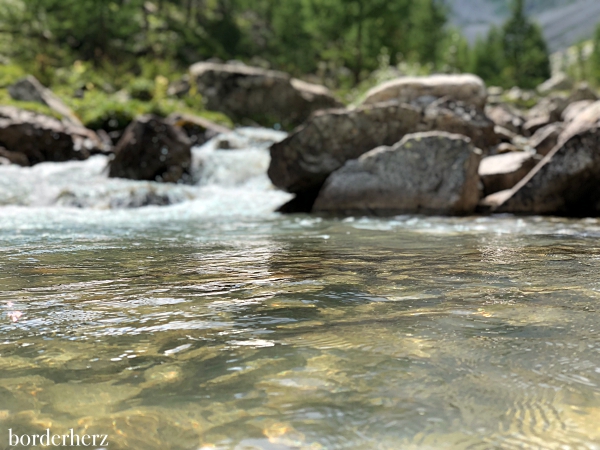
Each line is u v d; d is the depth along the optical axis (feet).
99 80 80.64
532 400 3.69
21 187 26.32
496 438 3.20
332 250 11.16
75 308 6.26
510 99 145.48
